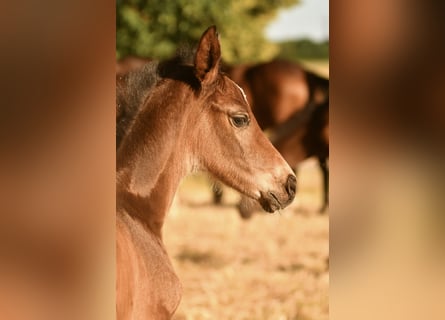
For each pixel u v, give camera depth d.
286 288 8.33
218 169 4.55
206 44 4.35
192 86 4.39
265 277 8.68
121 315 3.64
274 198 4.66
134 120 4.25
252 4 17.94
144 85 4.31
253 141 4.58
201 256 9.79
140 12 16.39
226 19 17.06
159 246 4.16
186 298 7.97
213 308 7.66
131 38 16.22
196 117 4.43
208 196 14.16
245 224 11.60
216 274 8.81
